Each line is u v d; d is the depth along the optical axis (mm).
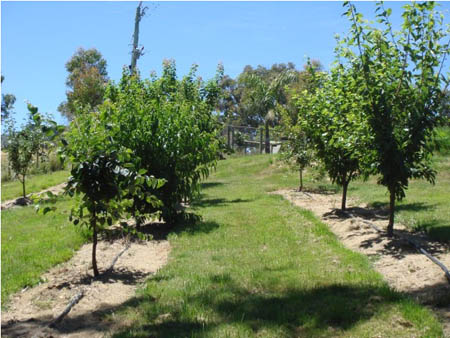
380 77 8172
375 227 9617
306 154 17359
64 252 8844
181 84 17594
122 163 7078
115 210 7293
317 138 11812
